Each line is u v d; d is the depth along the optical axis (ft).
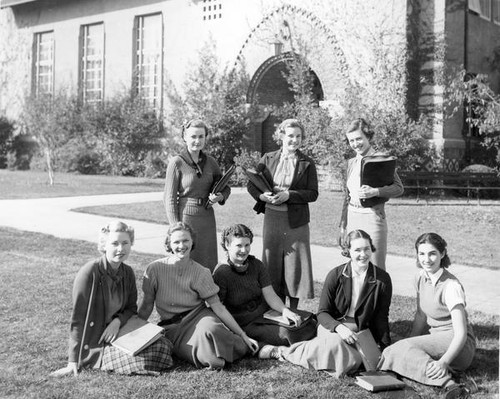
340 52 63.05
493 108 47.37
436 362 13.55
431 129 58.90
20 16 103.76
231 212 42.45
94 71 94.22
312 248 30.25
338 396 12.79
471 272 25.20
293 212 17.53
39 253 27.55
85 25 95.35
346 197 18.04
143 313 15.37
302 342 14.96
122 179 77.10
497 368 14.71
